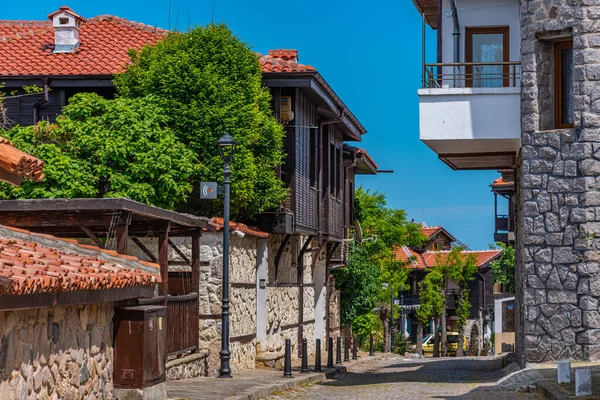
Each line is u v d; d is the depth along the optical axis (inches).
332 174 1336.1
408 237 2102.6
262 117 978.1
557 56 780.0
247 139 944.9
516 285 957.2
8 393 377.4
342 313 1583.4
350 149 1455.5
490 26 898.1
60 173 872.3
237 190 939.3
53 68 1051.3
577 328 755.4
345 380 929.5
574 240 754.8
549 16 763.4
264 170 989.2
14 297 358.3
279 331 1118.4
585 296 751.1
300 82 1032.2
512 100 824.3
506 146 875.4
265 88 1020.5
